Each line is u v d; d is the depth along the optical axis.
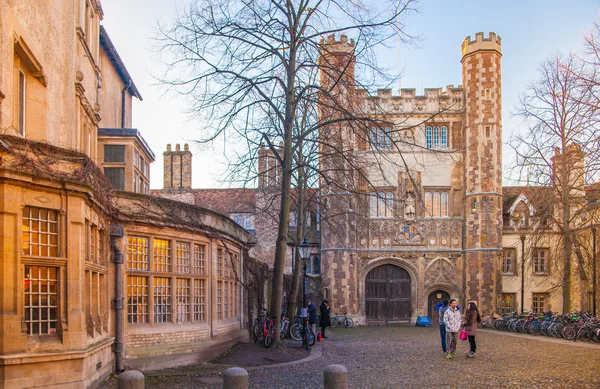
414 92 36.16
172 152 39.12
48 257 8.68
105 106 21.56
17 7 9.72
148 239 13.12
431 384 11.50
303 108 17.47
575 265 33.38
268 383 11.68
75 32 13.12
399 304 35.88
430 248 35.88
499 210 34.94
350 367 14.26
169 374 12.17
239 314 19.34
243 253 20.36
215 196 40.22
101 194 10.45
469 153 35.47
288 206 17.33
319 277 35.47
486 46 35.38
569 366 14.09
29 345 8.28
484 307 34.22
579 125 16.64
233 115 15.62
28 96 11.11
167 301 13.68
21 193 8.24
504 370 13.45
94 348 9.55
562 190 25.23
